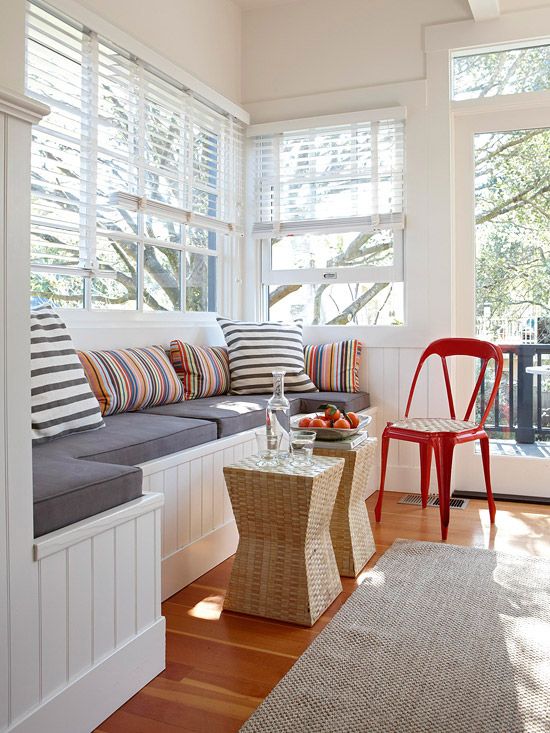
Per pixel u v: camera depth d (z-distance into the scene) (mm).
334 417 2697
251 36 4238
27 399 1402
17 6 1359
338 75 4023
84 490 1579
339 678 1749
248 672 1816
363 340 4008
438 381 3854
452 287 3826
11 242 1369
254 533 2219
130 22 3162
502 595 2307
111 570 1626
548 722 1553
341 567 2547
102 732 1546
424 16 3812
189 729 1555
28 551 1388
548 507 3537
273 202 4242
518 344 3773
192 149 3678
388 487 3939
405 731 1519
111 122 3039
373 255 4082
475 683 1722
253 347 3734
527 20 3572
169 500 2312
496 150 3793
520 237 3758
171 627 2098
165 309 3635
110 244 3178
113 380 2779
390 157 3938
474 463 3850
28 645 1386
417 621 2100
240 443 2820
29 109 1377
